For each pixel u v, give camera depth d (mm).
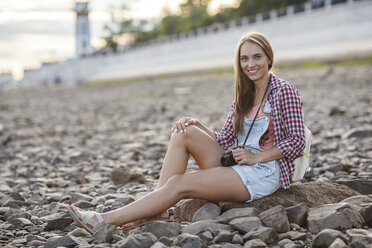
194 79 32219
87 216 3145
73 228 3393
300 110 3322
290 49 34000
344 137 6871
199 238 2807
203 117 11039
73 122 12617
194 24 72875
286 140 3301
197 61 46156
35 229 3465
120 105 17594
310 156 5832
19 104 24234
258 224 2986
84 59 73938
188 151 3383
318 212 3131
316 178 4664
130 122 11570
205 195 3230
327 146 6301
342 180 3969
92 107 17891
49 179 5434
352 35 28094
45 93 39812
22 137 9805
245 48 3391
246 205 3354
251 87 3482
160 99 18766
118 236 2994
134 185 4789
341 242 2568
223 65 41500
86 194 4652
